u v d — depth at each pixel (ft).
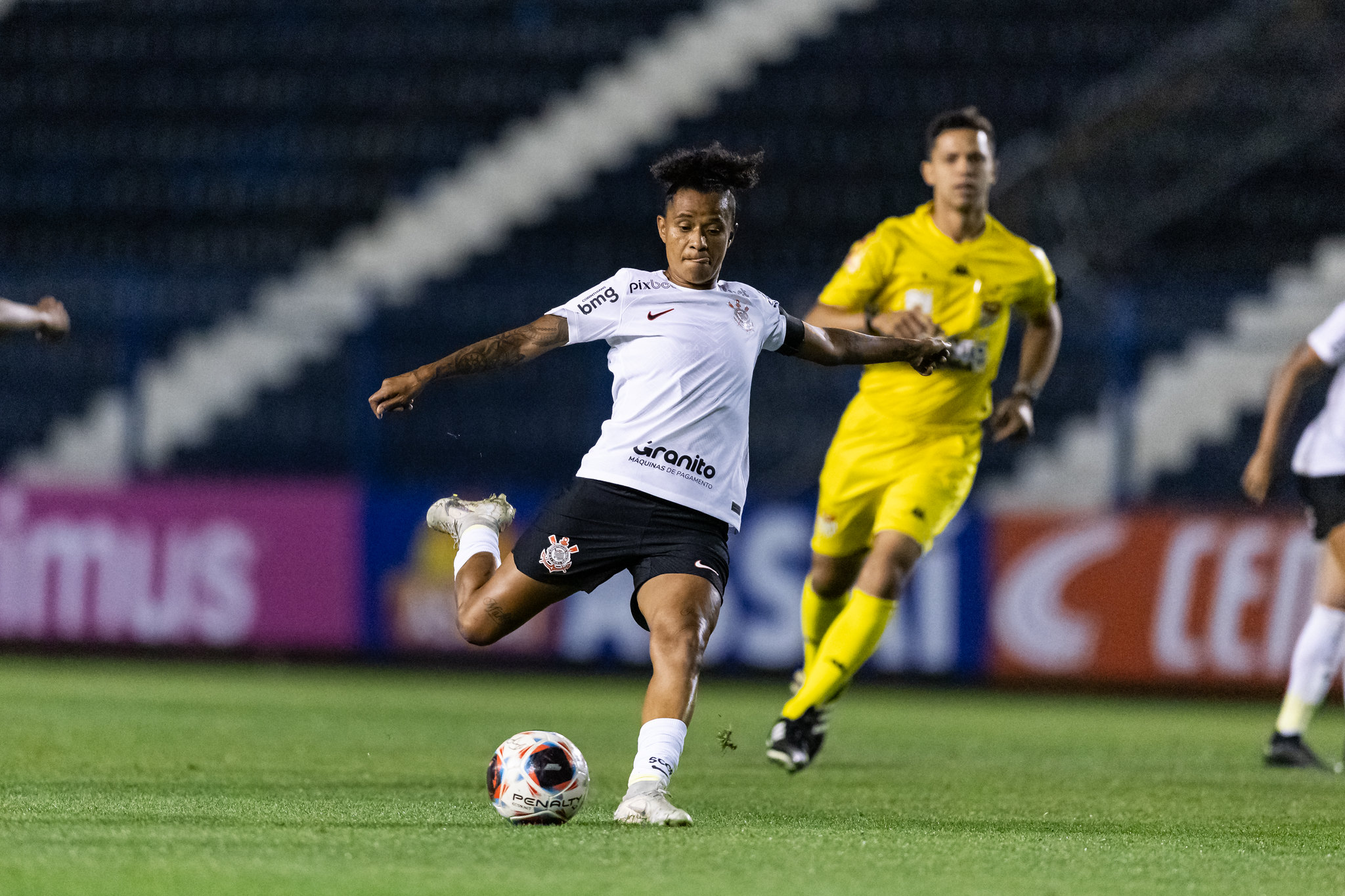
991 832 52.19
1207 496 162.20
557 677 140.97
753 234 187.32
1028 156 190.70
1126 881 41.83
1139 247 181.88
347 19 216.54
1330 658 82.79
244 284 181.37
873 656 135.33
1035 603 133.59
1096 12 206.28
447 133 205.26
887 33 208.23
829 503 78.48
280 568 144.15
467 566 54.70
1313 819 59.26
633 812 49.70
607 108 205.57
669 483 51.83
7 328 56.80
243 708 105.91
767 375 162.61
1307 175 187.42
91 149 205.36
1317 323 162.61
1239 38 189.26
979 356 76.69
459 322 165.48
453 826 48.80
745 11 212.43
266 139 205.16
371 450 146.61
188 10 219.00
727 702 122.31
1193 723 113.29
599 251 194.39
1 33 219.20
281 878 38.22
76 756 73.20
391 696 119.75
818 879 40.19
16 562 146.82
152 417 174.70
